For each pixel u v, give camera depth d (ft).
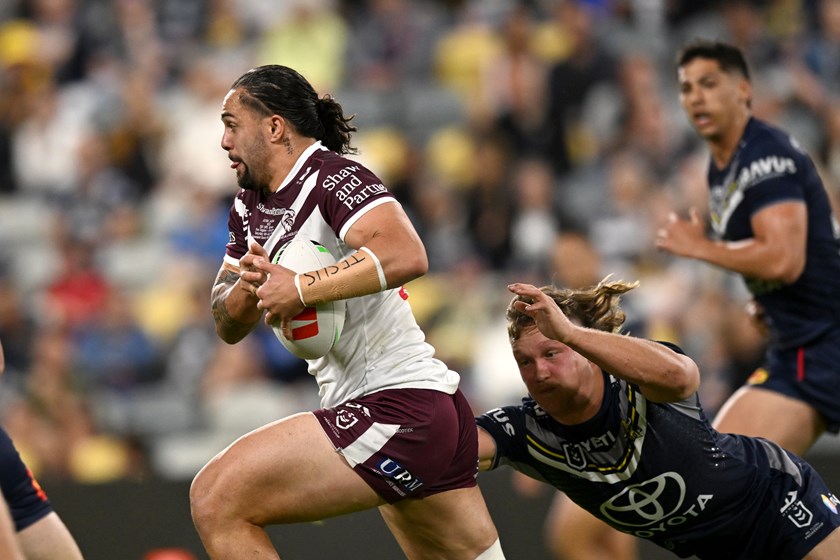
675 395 45.70
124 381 110.93
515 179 126.93
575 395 47.16
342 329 46.88
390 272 44.14
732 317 96.84
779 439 62.95
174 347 113.09
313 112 47.21
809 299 62.85
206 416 107.14
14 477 45.19
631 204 123.13
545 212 124.26
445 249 122.31
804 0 153.58
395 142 142.72
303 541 74.59
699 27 151.74
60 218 127.24
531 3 154.40
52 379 100.22
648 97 133.28
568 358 46.78
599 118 134.41
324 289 44.11
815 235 63.05
